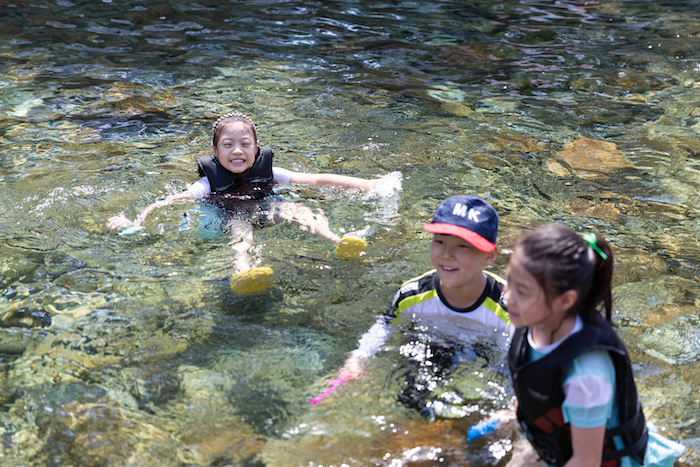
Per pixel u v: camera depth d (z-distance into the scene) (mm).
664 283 3445
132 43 8312
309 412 2500
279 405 2541
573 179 4812
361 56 7922
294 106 6352
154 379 2707
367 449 2318
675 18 9500
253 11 9789
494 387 2611
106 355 2869
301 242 3922
